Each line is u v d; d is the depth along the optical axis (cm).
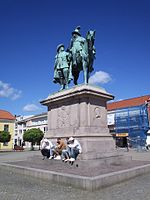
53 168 755
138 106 3481
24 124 5559
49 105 1106
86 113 927
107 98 1007
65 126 991
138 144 3266
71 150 812
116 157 901
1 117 4575
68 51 1122
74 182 586
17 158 1739
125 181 664
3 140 3381
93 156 832
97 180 564
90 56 1024
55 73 1141
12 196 508
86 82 984
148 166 825
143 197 498
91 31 1019
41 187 593
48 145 943
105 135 952
